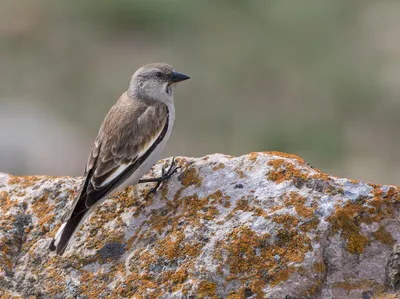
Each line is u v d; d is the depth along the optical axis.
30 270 7.31
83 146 17.64
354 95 19.91
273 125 19.20
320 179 7.09
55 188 7.95
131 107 8.12
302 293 6.51
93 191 7.29
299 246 6.68
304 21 22.62
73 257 7.27
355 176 17.36
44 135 17.53
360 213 6.88
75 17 24.55
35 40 23.81
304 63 21.17
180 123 19.31
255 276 6.59
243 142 18.80
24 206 7.86
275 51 21.86
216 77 21.02
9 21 24.39
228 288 6.59
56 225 7.62
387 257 6.72
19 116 18.55
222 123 19.52
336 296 6.55
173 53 22.75
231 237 6.81
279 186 7.14
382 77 20.41
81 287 7.05
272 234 6.77
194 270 6.72
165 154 18.23
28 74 22.06
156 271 6.88
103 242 7.31
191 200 7.32
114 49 23.38
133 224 7.39
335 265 6.69
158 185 7.62
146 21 24.11
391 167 17.61
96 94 21.25
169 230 7.15
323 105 19.80
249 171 7.39
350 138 18.81
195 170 7.59
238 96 20.34
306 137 18.80
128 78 21.91
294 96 20.19
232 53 21.86
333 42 21.92
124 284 6.88
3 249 7.48
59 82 21.86
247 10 23.58
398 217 6.90
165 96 8.53
